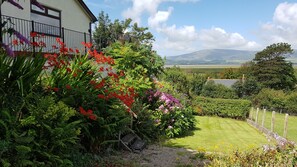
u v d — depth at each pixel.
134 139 7.06
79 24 14.30
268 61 39.41
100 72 5.73
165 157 5.98
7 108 3.34
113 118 5.61
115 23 26.36
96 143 5.29
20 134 3.24
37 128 3.44
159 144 7.87
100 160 4.98
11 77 3.71
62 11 12.75
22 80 3.65
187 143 8.95
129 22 26.36
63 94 4.48
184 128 10.98
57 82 4.50
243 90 28.05
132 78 8.32
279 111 25.19
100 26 25.94
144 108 8.02
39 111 3.37
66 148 3.89
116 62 8.87
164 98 9.98
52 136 3.46
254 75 40.19
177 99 11.57
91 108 4.99
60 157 3.65
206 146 8.44
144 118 7.89
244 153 5.04
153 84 10.39
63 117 3.62
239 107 20.44
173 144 8.44
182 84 22.67
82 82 4.84
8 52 2.79
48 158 3.43
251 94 27.95
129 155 5.88
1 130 3.18
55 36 11.96
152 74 10.92
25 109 3.61
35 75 3.89
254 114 22.61
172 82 21.95
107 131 5.25
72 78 4.78
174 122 10.15
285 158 4.43
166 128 9.73
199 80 27.95
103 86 5.45
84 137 5.17
